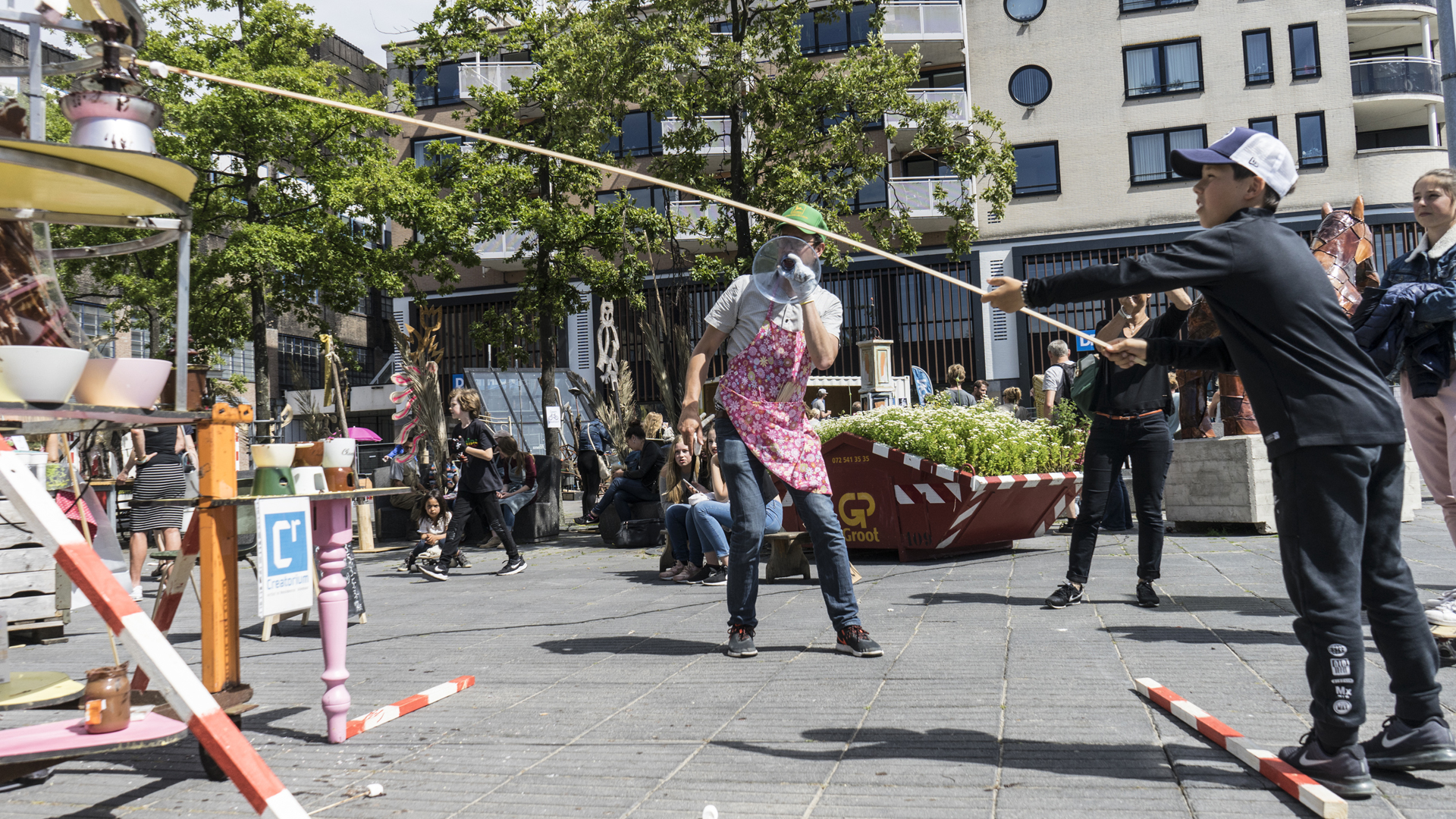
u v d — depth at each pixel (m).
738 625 4.76
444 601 7.68
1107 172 27.92
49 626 6.13
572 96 15.19
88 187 2.41
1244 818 2.38
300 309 19.23
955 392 13.19
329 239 18.17
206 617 3.13
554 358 17.06
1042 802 2.55
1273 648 4.34
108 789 3.02
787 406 4.76
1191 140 27.59
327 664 3.47
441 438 13.62
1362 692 2.55
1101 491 5.69
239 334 18.92
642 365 29.17
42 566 6.11
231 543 3.20
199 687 2.20
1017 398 12.77
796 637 5.15
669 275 25.30
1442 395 4.39
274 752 3.36
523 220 16.45
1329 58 27.02
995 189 15.73
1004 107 28.47
